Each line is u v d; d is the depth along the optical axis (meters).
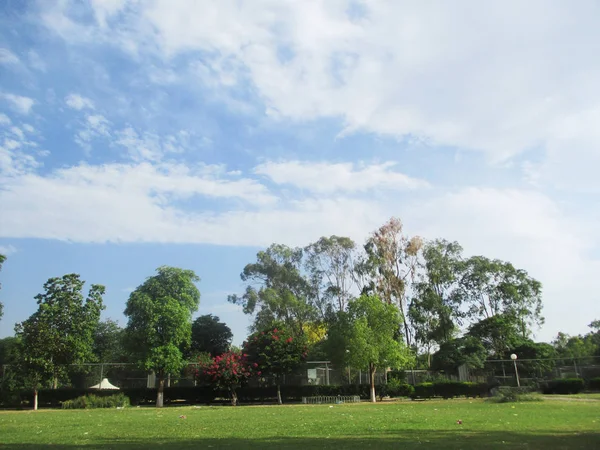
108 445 11.52
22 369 35.94
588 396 34.44
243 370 39.12
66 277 39.16
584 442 10.60
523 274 59.50
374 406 30.00
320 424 16.67
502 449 9.80
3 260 41.59
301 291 62.00
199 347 62.16
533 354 51.16
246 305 60.78
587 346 70.62
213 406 36.94
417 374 45.72
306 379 42.34
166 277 42.78
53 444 11.81
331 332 39.75
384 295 55.00
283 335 41.12
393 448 10.20
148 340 39.66
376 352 37.66
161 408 34.00
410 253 56.88
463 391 40.56
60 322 37.91
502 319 55.00
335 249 61.62
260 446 10.89
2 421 20.83
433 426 15.09
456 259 60.41
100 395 39.69
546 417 17.62
